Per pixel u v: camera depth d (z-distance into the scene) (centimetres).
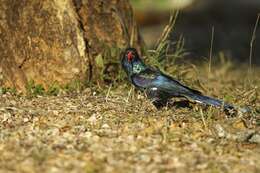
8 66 1460
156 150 1087
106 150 1078
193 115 1285
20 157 1038
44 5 1479
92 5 1559
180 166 1021
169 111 1314
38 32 1476
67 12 1477
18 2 1482
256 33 3281
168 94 1311
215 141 1145
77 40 1470
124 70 1383
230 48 2761
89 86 1476
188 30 3322
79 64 1466
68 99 1394
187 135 1170
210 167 1022
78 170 991
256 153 1098
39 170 988
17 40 1473
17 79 1459
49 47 1473
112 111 1309
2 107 1316
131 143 1116
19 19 1480
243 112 1297
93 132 1176
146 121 1242
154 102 1334
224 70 1969
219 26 3475
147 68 1345
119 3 1620
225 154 1085
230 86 1684
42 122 1234
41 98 1402
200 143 1129
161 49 1602
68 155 1052
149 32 3253
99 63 1502
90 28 1545
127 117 1269
